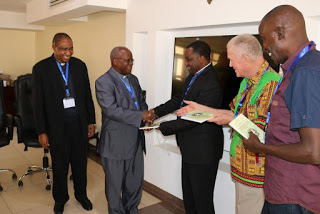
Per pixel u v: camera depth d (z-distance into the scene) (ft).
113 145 8.04
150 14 10.49
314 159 3.42
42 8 15.66
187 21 9.02
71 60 9.38
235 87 8.27
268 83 5.32
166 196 10.73
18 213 9.57
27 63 26.27
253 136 4.19
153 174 11.19
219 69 8.74
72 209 9.89
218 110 6.65
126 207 8.90
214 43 8.86
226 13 7.78
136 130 8.23
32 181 12.27
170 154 10.30
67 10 12.75
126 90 8.11
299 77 3.55
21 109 12.26
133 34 11.50
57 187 9.37
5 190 11.30
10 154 15.81
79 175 9.77
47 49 23.43
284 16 3.82
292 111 3.60
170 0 9.57
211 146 7.24
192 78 7.73
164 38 10.53
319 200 3.84
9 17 21.13
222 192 8.63
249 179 5.77
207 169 7.29
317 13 5.97
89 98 9.92
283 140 3.96
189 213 8.11
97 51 16.24
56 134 8.94
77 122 9.45
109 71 8.07
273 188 4.14
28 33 25.94
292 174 3.91
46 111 8.94
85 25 17.20
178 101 8.68
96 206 10.12
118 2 11.55
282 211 4.06
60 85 8.89
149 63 10.78
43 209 9.89
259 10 6.98
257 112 5.40
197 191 7.44
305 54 3.74
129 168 8.64
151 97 10.84
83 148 9.67
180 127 7.09
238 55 5.52
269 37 3.97
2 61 25.18
